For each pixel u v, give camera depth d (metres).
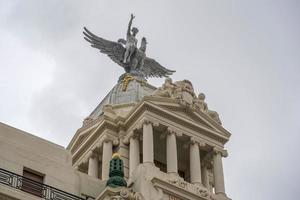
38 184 46.72
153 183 51.53
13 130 48.50
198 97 66.75
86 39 80.81
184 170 64.06
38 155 48.66
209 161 63.84
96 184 50.28
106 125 67.56
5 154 47.22
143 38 82.25
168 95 64.56
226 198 59.47
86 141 69.50
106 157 65.75
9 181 45.50
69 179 49.12
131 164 62.56
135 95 71.69
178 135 62.34
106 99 73.81
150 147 60.47
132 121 65.31
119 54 80.69
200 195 53.81
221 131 64.69
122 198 47.78
